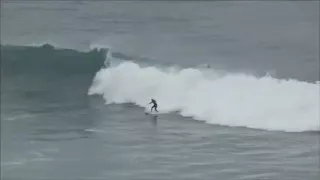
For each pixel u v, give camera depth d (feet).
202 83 307.78
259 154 232.32
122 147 247.29
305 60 368.27
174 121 279.90
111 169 225.35
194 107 291.99
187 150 239.91
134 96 317.42
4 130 276.21
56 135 267.18
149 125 274.77
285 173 213.46
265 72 347.56
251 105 279.90
